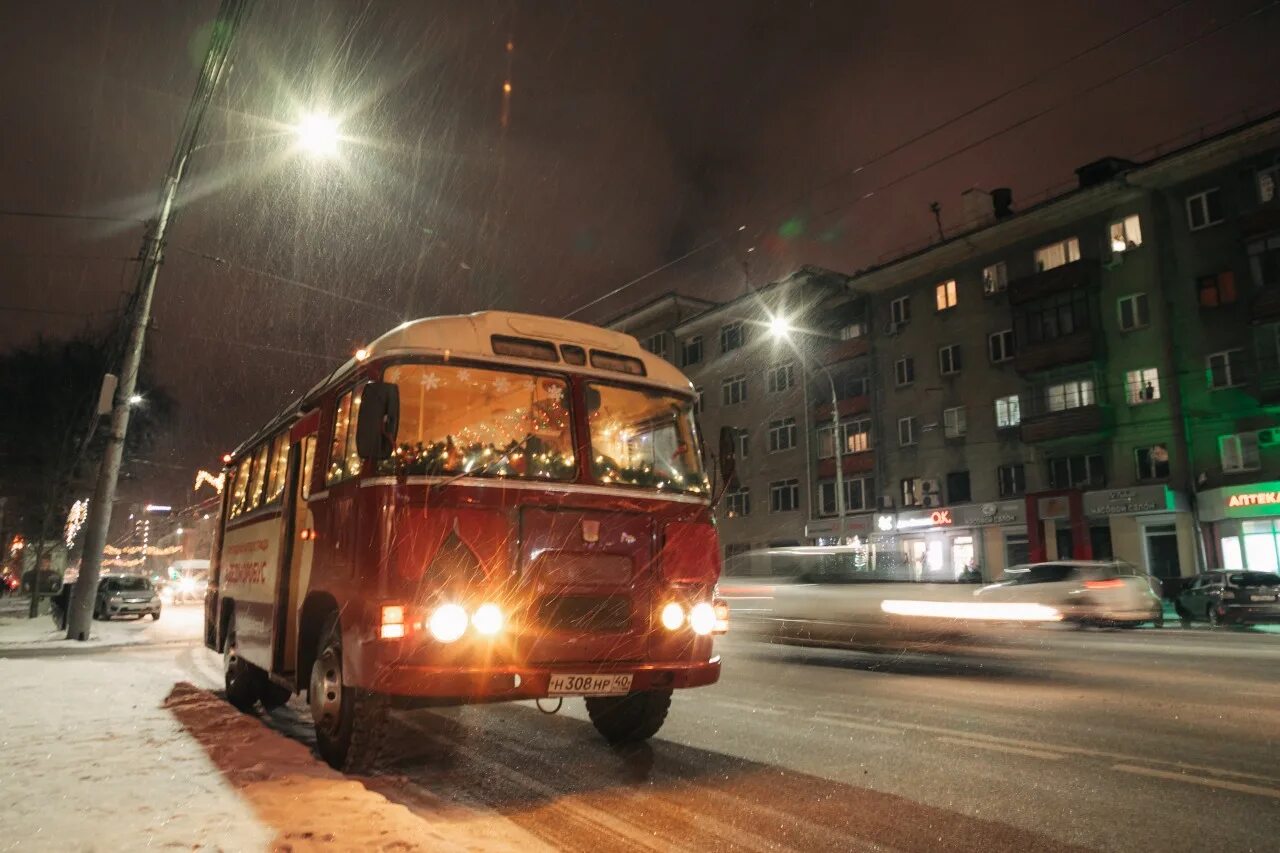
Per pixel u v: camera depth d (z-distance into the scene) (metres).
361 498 5.55
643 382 6.51
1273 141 28.75
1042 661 12.48
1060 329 34.16
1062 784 5.60
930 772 5.98
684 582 6.02
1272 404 28.27
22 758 5.86
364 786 5.43
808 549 15.67
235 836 4.07
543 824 4.85
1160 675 10.87
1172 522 30.80
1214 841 4.47
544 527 5.62
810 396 45.09
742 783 5.75
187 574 57.41
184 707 8.52
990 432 36.97
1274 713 8.09
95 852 3.86
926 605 14.13
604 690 5.52
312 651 6.78
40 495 32.91
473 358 5.95
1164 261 31.44
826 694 9.56
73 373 31.58
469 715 8.60
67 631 18.52
